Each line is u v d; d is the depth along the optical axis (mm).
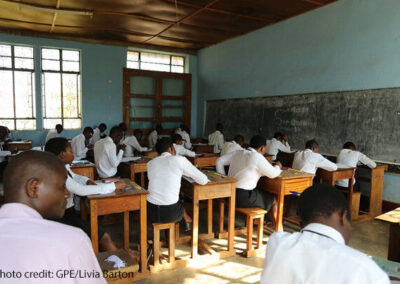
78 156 5152
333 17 4727
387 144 4000
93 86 7492
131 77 7918
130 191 2242
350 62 4477
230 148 4504
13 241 651
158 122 8320
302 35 5289
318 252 804
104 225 3373
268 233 3199
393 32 3916
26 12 5516
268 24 5977
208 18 5703
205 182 2500
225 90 7438
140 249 2297
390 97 3961
